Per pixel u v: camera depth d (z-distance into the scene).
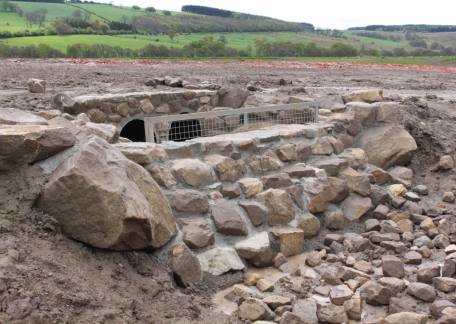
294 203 6.37
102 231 4.23
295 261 5.76
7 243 3.73
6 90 11.87
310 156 7.30
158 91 10.45
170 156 5.84
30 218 4.11
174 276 4.75
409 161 8.36
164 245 4.86
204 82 14.34
